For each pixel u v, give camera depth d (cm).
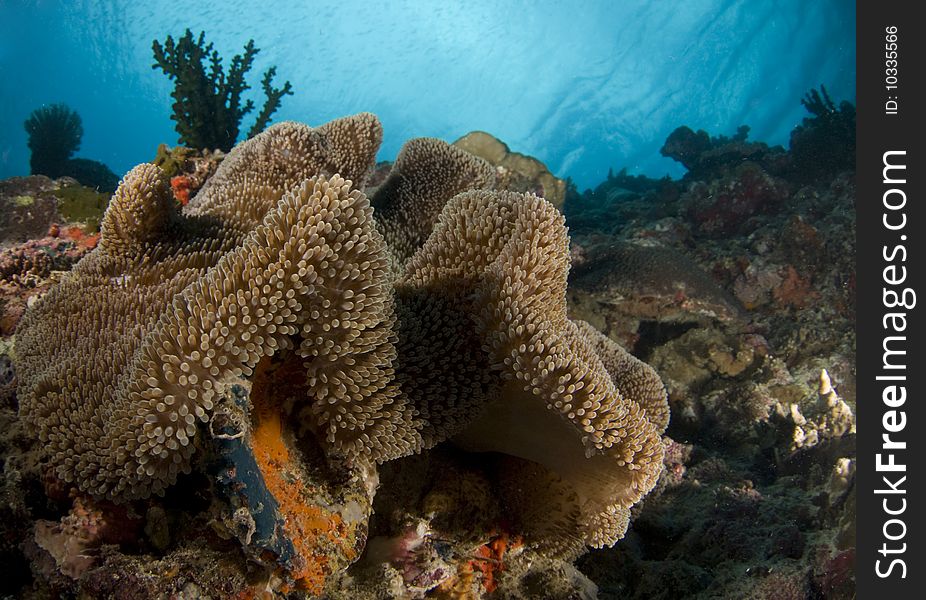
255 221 74
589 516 61
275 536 42
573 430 51
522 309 50
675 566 78
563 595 63
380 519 58
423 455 62
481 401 54
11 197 101
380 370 46
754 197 229
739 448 126
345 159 89
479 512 62
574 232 242
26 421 46
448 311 55
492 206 57
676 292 156
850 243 179
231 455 40
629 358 85
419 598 56
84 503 45
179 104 173
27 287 79
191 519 45
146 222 61
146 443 40
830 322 168
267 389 46
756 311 186
